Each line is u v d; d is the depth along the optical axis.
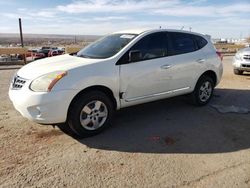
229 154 3.99
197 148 4.17
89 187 3.12
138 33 5.24
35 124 5.04
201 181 3.27
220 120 5.45
